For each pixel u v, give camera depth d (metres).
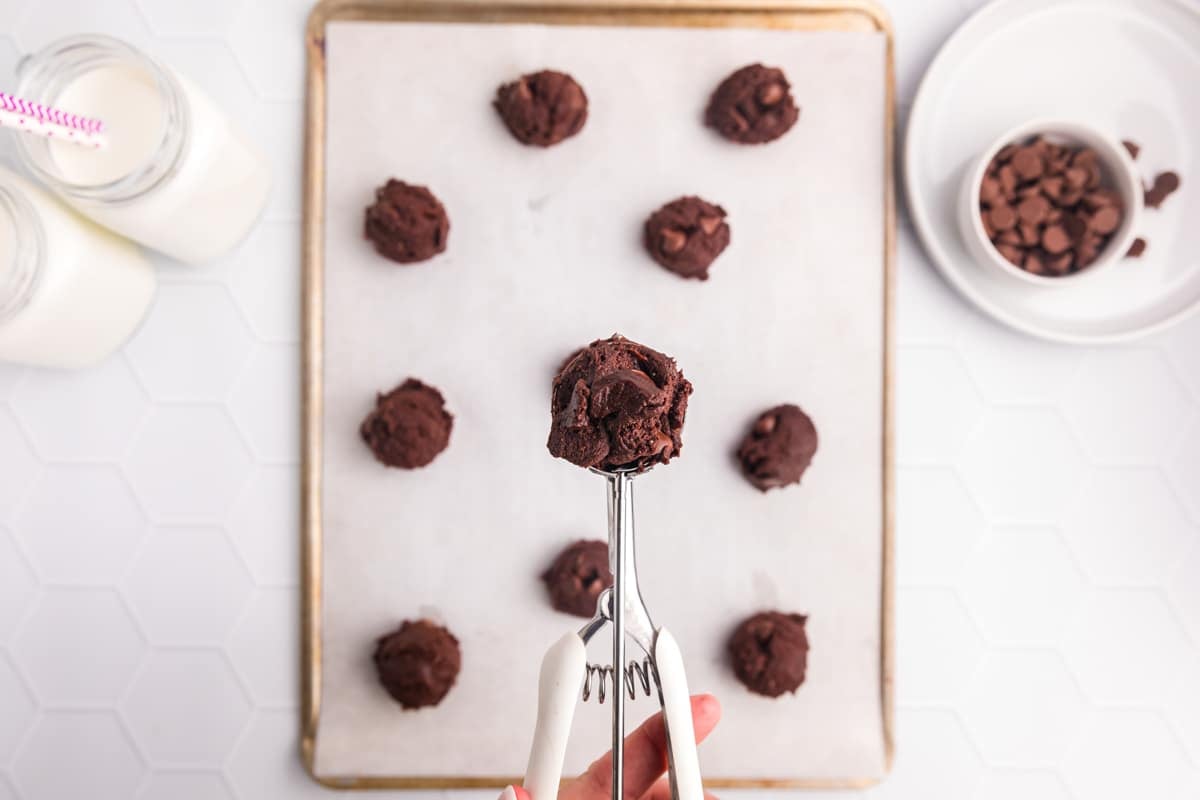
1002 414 0.56
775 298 0.55
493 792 0.56
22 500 0.55
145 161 0.47
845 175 0.55
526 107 0.53
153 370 0.55
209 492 0.55
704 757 0.55
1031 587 0.56
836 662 0.55
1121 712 0.56
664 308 0.55
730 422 0.55
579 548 0.54
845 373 0.55
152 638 0.56
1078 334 0.54
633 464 0.34
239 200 0.52
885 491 0.55
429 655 0.53
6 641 0.55
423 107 0.54
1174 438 0.56
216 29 0.55
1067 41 0.55
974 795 0.56
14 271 0.48
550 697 0.36
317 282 0.54
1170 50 0.54
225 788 0.56
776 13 0.54
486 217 0.55
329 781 0.55
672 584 0.55
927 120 0.55
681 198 0.54
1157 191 0.54
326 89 0.54
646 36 0.54
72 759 0.56
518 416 0.55
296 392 0.55
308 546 0.55
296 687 0.55
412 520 0.55
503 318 0.55
